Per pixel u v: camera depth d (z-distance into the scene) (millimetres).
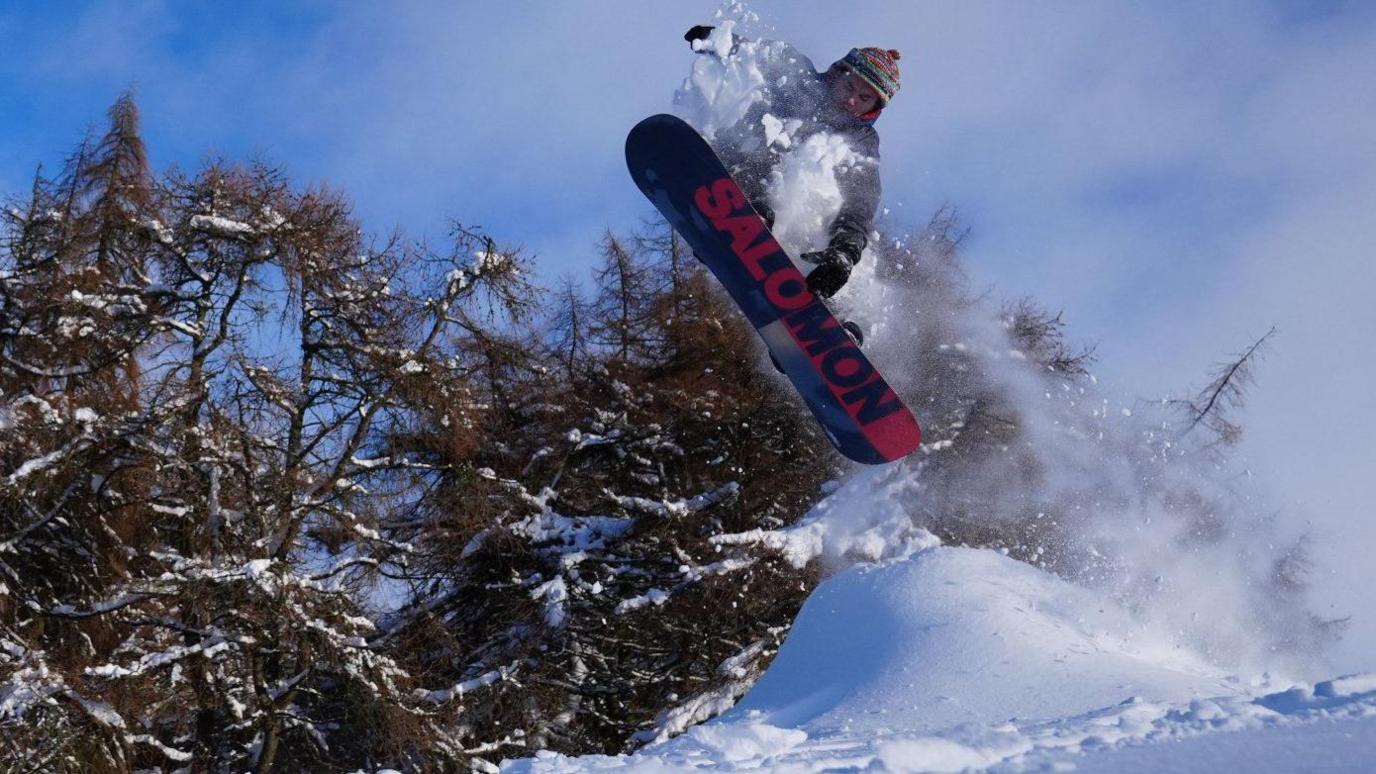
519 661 18094
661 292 22312
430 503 19297
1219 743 3371
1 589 15516
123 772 14711
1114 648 6930
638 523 19609
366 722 16328
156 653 15117
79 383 17391
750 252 7871
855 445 7797
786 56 8148
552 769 4109
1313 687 4129
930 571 7402
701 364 21781
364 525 17656
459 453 18422
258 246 17438
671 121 7934
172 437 16234
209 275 17344
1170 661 7160
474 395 19750
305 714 16641
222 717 16266
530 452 21500
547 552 19906
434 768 16734
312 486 17062
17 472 15570
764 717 6668
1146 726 3852
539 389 21562
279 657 16312
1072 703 5781
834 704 6301
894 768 3480
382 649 18422
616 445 21266
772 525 21031
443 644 18766
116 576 16531
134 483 16922
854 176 8094
